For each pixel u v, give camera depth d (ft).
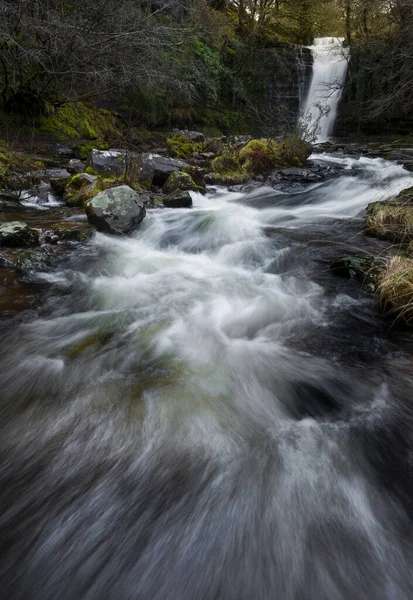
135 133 47.96
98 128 45.73
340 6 66.44
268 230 21.48
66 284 14.06
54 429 7.89
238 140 48.83
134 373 9.62
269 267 16.56
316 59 72.64
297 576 5.58
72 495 6.66
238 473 7.11
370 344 11.00
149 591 5.40
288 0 68.18
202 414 8.43
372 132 65.21
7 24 31.14
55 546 5.91
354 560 5.80
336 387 9.38
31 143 37.60
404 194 22.91
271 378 9.66
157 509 6.49
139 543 6.00
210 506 6.54
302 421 8.44
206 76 57.41
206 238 19.81
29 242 16.93
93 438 7.73
